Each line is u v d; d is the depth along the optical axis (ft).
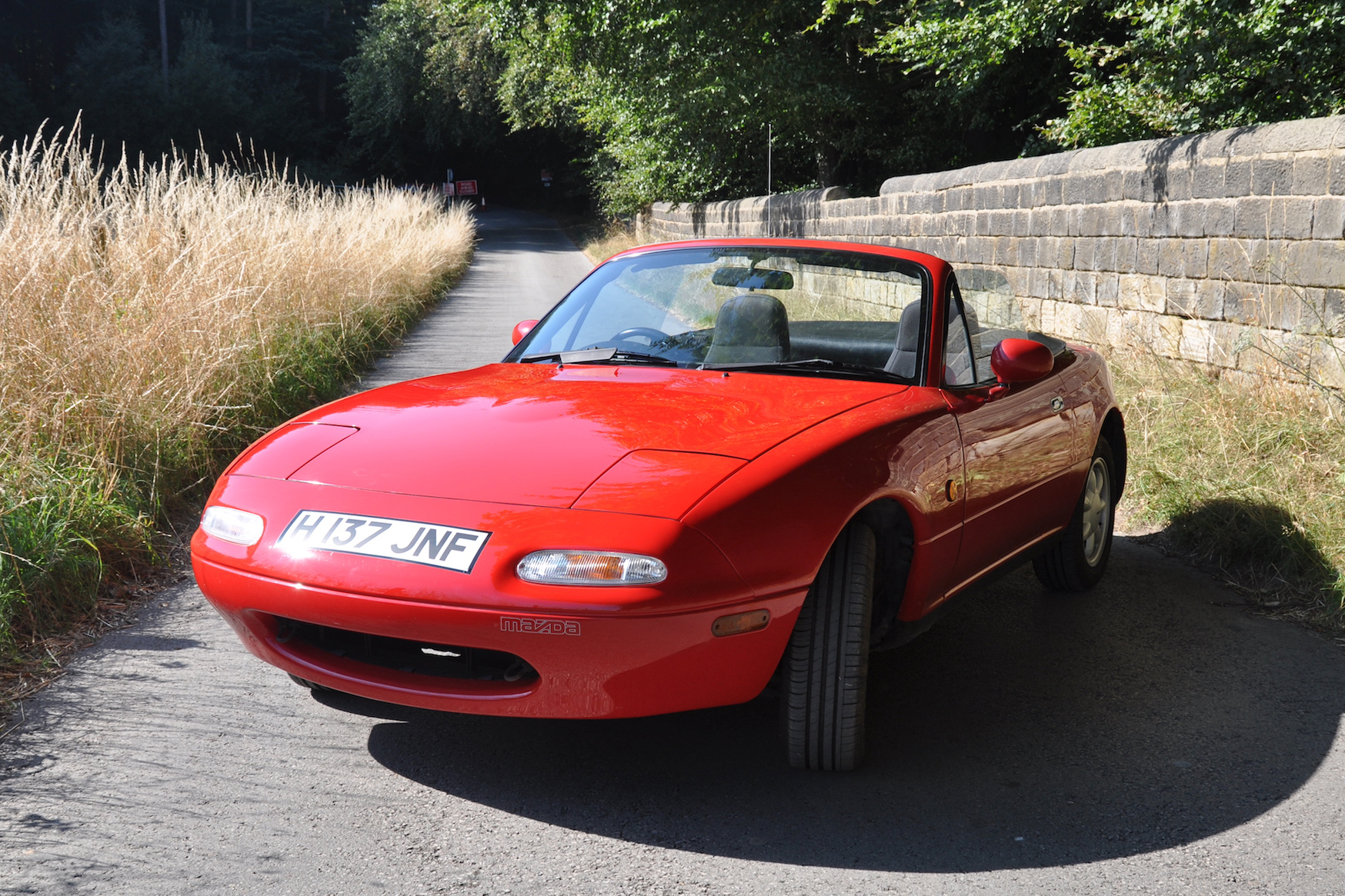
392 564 8.17
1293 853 8.10
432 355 38.14
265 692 10.93
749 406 9.90
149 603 13.69
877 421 9.69
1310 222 20.48
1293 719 10.62
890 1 54.90
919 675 11.71
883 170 72.64
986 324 13.00
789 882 7.61
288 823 8.35
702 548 8.02
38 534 13.25
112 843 7.99
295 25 228.02
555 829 8.34
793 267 12.14
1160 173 25.16
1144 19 30.14
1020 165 32.07
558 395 10.45
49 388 17.20
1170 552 16.58
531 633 7.86
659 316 12.32
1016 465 11.83
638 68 69.41
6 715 10.26
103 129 175.11
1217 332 23.31
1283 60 28.78
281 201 35.65
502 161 247.09
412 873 7.67
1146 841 8.26
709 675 8.25
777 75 62.75
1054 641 12.85
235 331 24.27
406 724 10.22
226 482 9.58
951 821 8.52
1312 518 15.30
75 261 19.98
